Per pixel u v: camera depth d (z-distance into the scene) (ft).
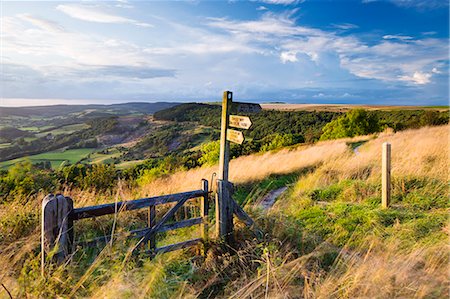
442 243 12.63
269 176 34.32
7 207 17.29
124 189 27.17
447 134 40.24
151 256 12.87
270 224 16.14
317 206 19.72
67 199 10.87
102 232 15.93
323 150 46.47
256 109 16.08
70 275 10.00
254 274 11.79
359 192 21.20
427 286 9.64
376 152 33.96
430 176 21.81
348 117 115.85
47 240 10.39
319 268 12.21
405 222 15.88
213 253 13.69
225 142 14.96
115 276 9.84
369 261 11.39
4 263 10.93
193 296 10.25
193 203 20.56
